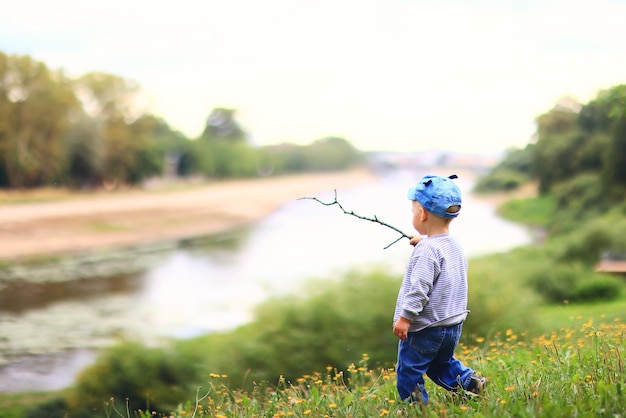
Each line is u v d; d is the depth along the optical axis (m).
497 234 45.91
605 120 51.59
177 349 10.01
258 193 101.00
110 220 50.34
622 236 22.88
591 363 4.38
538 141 61.78
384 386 4.86
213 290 25.56
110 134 82.75
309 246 41.31
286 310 9.82
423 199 3.73
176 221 55.25
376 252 36.91
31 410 9.89
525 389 3.79
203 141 132.25
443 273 3.66
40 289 25.05
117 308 21.70
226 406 5.33
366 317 9.66
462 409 3.63
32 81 67.00
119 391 9.37
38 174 70.12
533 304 11.28
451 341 3.73
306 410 4.21
